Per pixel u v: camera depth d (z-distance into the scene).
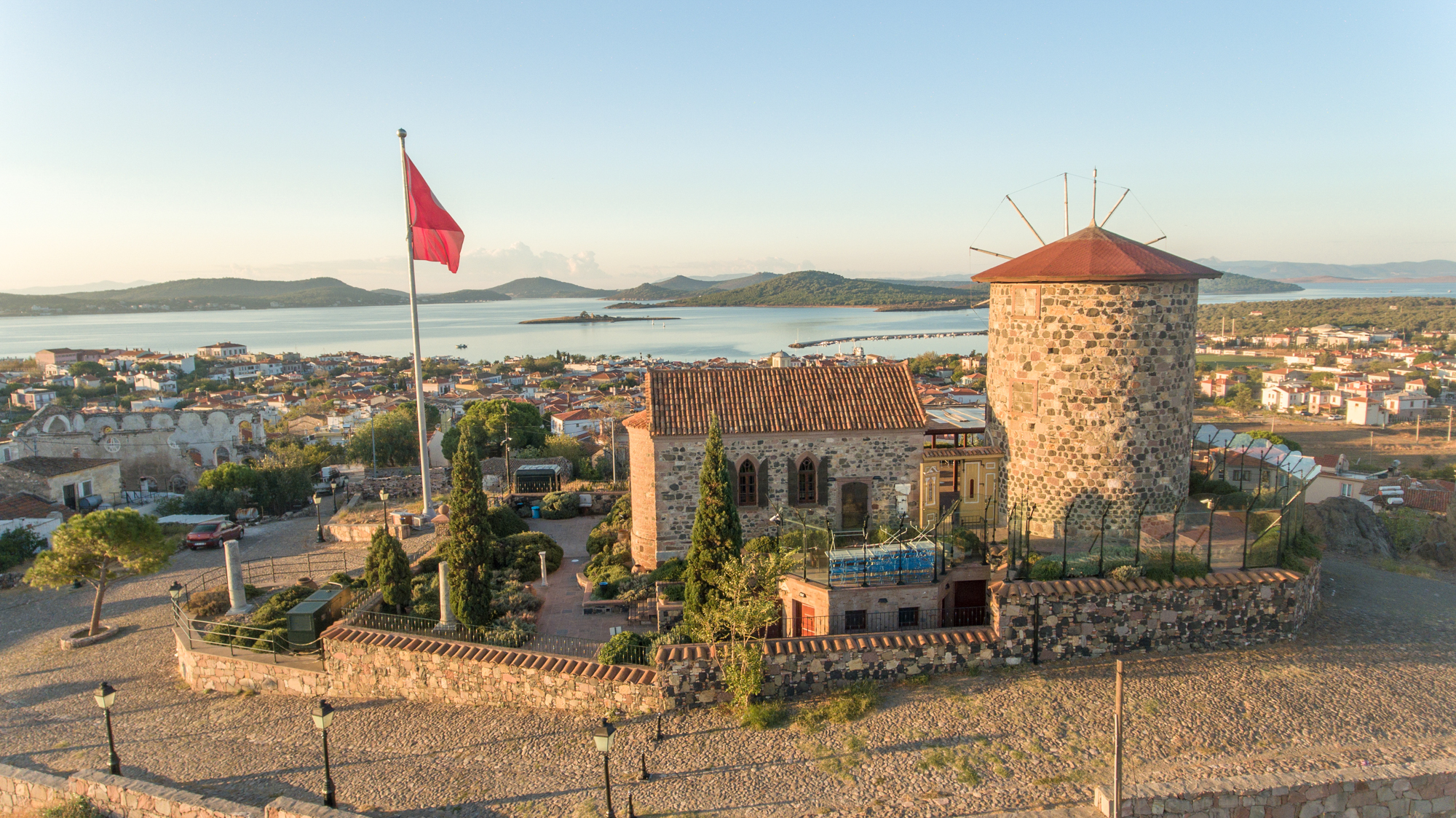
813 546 29.14
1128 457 28.83
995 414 32.78
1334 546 38.88
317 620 31.34
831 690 25.28
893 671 25.41
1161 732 21.61
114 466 71.38
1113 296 28.19
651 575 35.09
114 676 32.34
